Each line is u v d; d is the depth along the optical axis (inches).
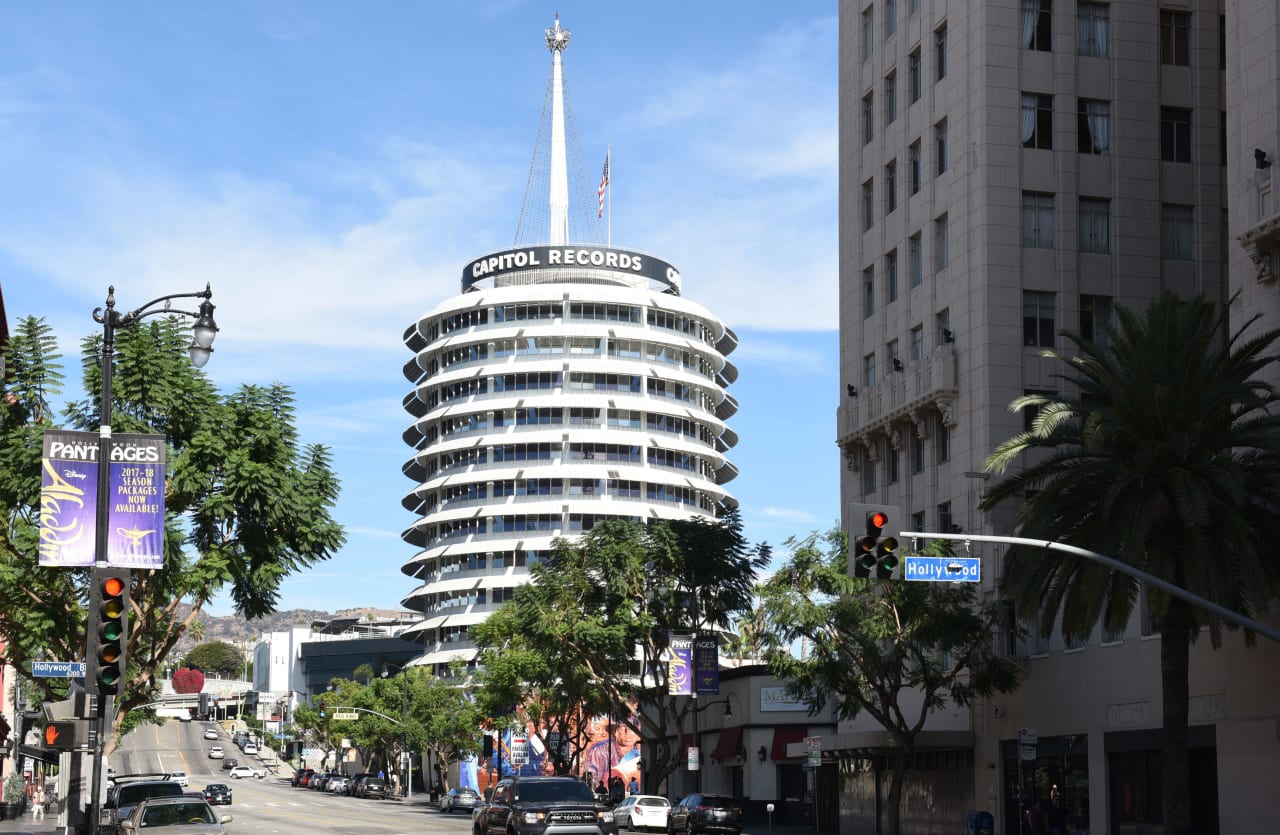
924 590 1902.1
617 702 2832.2
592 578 2721.5
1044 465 1482.5
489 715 3769.7
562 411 5615.2
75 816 1446.9
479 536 5649.6
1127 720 1759.4
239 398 1715.1
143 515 1216.8
